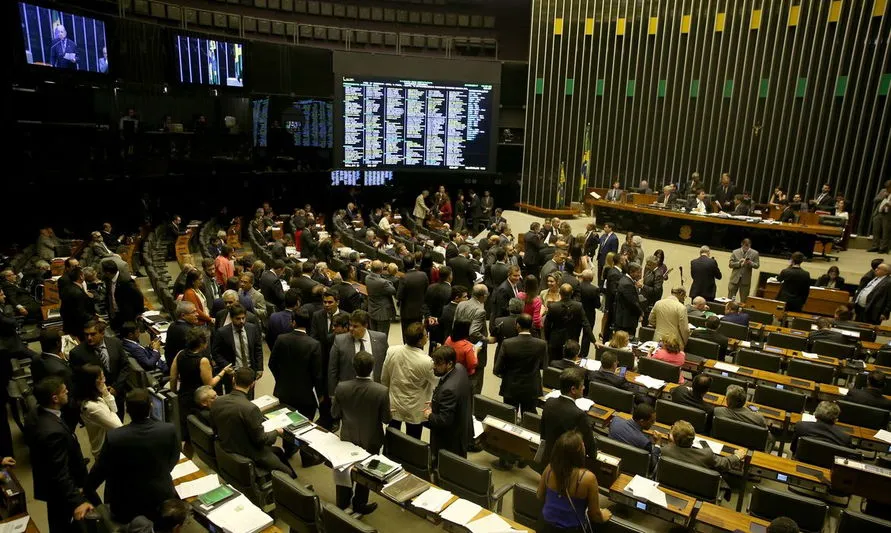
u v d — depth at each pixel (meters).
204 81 17.48
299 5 21.17
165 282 11.73
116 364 6.22
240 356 6.44
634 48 22.02
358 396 4.87
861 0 18.02
